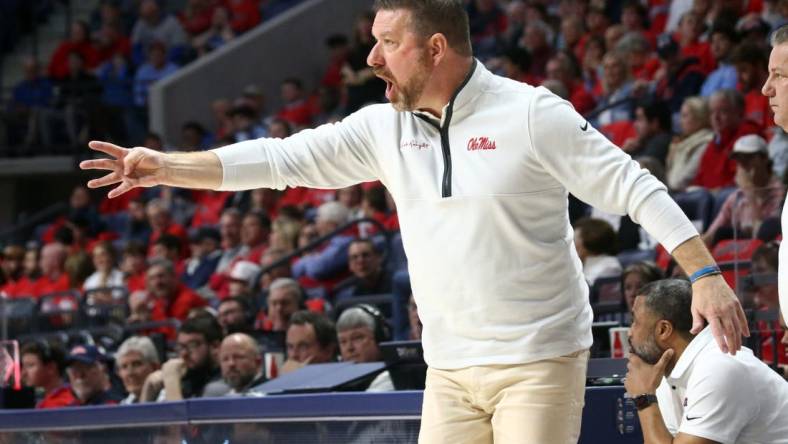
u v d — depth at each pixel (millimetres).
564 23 34625
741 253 14477
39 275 34938
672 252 8531
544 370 8734
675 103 27719
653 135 24922
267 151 9422
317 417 12258
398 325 21469
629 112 28312
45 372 19938
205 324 18812
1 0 49094
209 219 35531
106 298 29016
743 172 21203
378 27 8930
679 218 8508
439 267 8961
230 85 44438
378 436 11875
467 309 8891
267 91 45188
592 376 11742
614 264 19938
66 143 43625
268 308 22828
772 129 23859
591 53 32031
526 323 8781
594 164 8617
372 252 23938
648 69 29125
